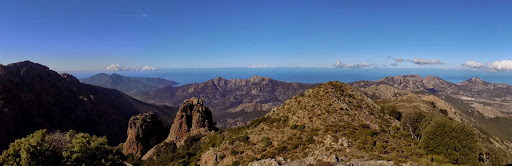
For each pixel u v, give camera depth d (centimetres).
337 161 3638
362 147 4234
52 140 3181
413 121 5681
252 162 4234
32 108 18662
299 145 4841
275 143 5153
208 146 6800
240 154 5175
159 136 10600
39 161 2900
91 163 3294
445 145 3978
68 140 3338
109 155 3531
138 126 9944
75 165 3139
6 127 15950
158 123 10838
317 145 4669
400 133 5088
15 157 2870
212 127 10425
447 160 3806
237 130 7344
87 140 3359
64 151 3155
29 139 2981
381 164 3325
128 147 9794
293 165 3794
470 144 3906
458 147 3903
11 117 16538
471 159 3822
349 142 4497
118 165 3622
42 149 2922
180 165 6425
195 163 6191
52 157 3022
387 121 5878
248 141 5631
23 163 2781
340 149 4253
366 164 3372
